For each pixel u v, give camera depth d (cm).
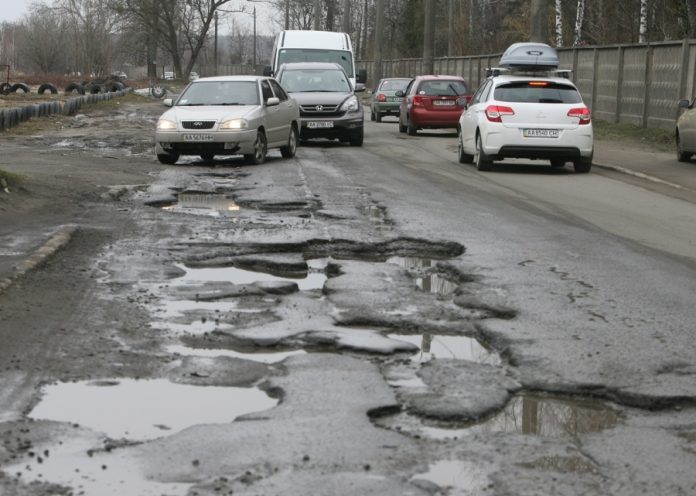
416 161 1975
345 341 631
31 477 409
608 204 1345
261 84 1948
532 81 1786
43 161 1773
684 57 2528
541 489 401
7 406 496
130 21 8662
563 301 748
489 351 623
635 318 697
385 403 508
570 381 549
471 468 423
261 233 1034
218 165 1823
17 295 730
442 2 8475
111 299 733
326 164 1870
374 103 3853
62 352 591
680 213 1266
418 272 870
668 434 473
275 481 405
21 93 5322
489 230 1084
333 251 966
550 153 1747
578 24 4338
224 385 543
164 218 1139
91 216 1138
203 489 397
